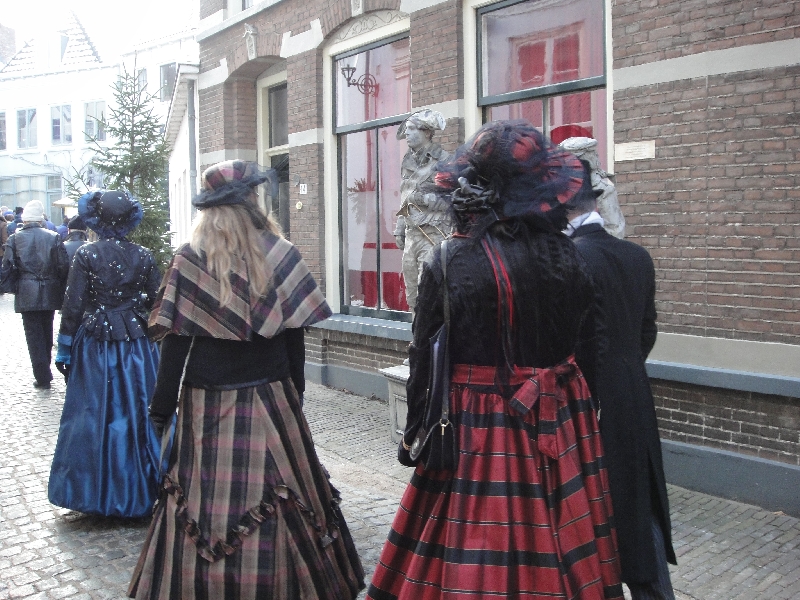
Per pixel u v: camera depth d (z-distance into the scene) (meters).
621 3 4.96
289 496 2.73
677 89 4.71
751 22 4.38
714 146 4.56
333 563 2.85
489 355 2.19
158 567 2.74
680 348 4.77
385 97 7.33
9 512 4.40
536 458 2.16
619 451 2.59
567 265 2.23
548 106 5.75
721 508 4.42
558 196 2.21
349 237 7.95
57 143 28.95
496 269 2.17
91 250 4.25
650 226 4.88
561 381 2.27
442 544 2.18
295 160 8.32
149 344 4.35
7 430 6.19
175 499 2.74
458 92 6.25
